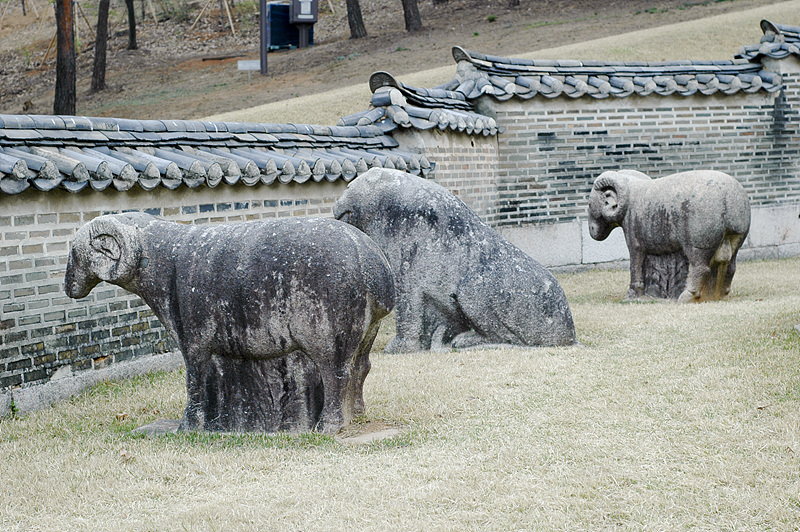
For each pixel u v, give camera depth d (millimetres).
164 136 8430
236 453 5219
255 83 31766
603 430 5414
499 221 13594
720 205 10125
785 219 15141
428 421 5859
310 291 5266
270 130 9859
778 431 5125
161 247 5594
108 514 4410
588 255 14266
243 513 4285
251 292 5320
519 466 4832
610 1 39125
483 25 37125
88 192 7148
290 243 5324
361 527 4109
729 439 5059
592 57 24031
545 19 37062
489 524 4090
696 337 8016
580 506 4254
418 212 8156
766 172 14969
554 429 5496
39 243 6816
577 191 14078
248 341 5402
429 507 4340
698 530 3930
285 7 38500
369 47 35312
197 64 37156
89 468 5066
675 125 14430
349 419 5777
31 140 7016
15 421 6324
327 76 31016
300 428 5609
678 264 10695
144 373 7777
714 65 14625
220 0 46031
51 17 47531
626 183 10914
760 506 4102
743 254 14859
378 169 8375
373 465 4949
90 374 7250
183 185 8000
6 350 6559
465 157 12422
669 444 5070
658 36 26203
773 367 6539
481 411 6012
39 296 6828
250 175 8453
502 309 8031
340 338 5359
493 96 13281
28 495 4699
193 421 5730
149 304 5672
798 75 14891
